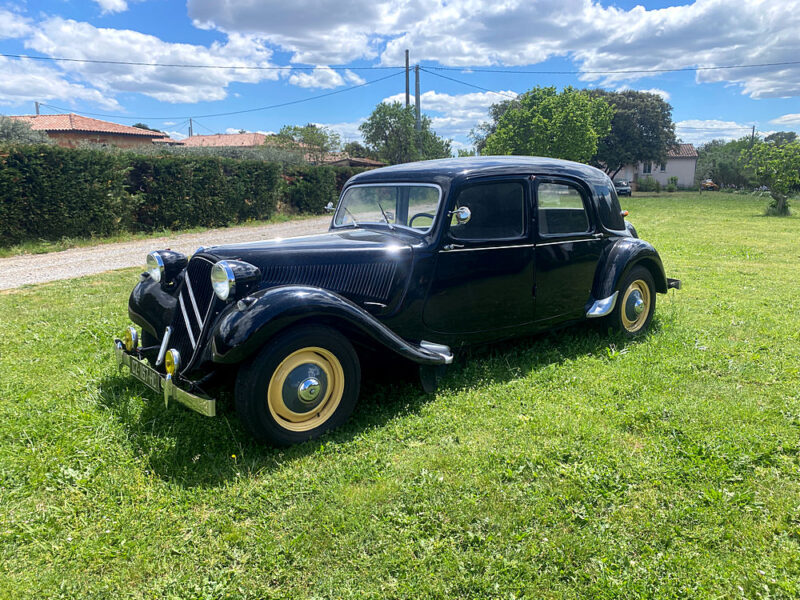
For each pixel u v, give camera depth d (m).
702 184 54.56
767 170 21.11
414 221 4.04
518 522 2.48
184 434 3.27
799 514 2.50
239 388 2.97
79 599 2.07
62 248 11.80
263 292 3.08
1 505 2.62
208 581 2.15
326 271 3.54
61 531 2.44
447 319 4.03
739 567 2.20
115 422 3.41
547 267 4.43
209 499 2.67
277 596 2.08
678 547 2.32
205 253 3.42
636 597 2.04
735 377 4.15
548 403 3.69
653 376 4.12
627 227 5.56
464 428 3.37
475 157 4.52
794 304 6.46
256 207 18.83
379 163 46.28
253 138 53.69
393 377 3.85
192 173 15.71
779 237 13.35
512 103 51.66
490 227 4.09
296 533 2.43
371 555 2.30
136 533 2.43
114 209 13.41
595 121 41.50
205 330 3.18
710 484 2.75
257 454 3.08
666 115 49.09
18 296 7.05
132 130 38.38
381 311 3.71
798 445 3.09
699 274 8.44
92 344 4.93
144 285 3.99
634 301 5.14
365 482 2.81
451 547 2.32
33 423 3.38
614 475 2.82
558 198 4.50
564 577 2.18
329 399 3.34
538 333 4.66
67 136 34.44
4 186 11.21
